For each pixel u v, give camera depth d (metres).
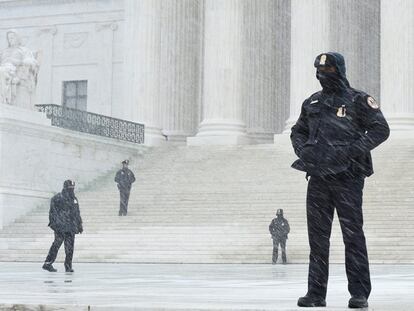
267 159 50.47
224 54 57.69
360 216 10.31
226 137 56.44
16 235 43.03
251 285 18.53
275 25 63.81
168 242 38.81
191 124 62.91
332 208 10.41
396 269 28.89
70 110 51.28
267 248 37.00
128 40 62.25
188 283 19.52
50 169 47.94
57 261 38.31
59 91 74.19
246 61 61.09
